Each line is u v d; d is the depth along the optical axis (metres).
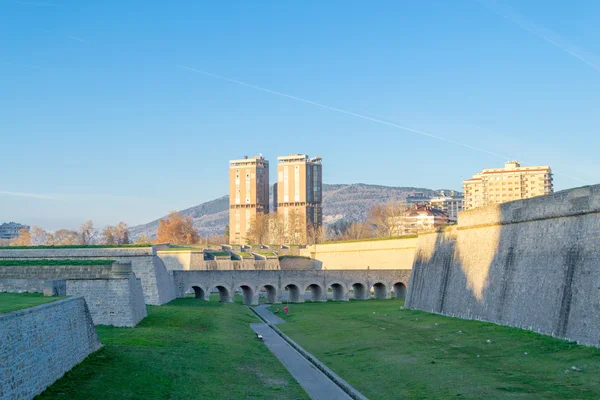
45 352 54.44
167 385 63.94
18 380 47.62
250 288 183.88
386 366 79.81
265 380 74.56
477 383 65.94
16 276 97.31
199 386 66.19
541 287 89.31
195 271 175.12
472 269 114.25
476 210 115.25
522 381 65.12
